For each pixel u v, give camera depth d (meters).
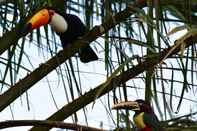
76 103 6.12
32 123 5.78
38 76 6.21
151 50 5.48
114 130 5.93
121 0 6.00
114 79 5.95
